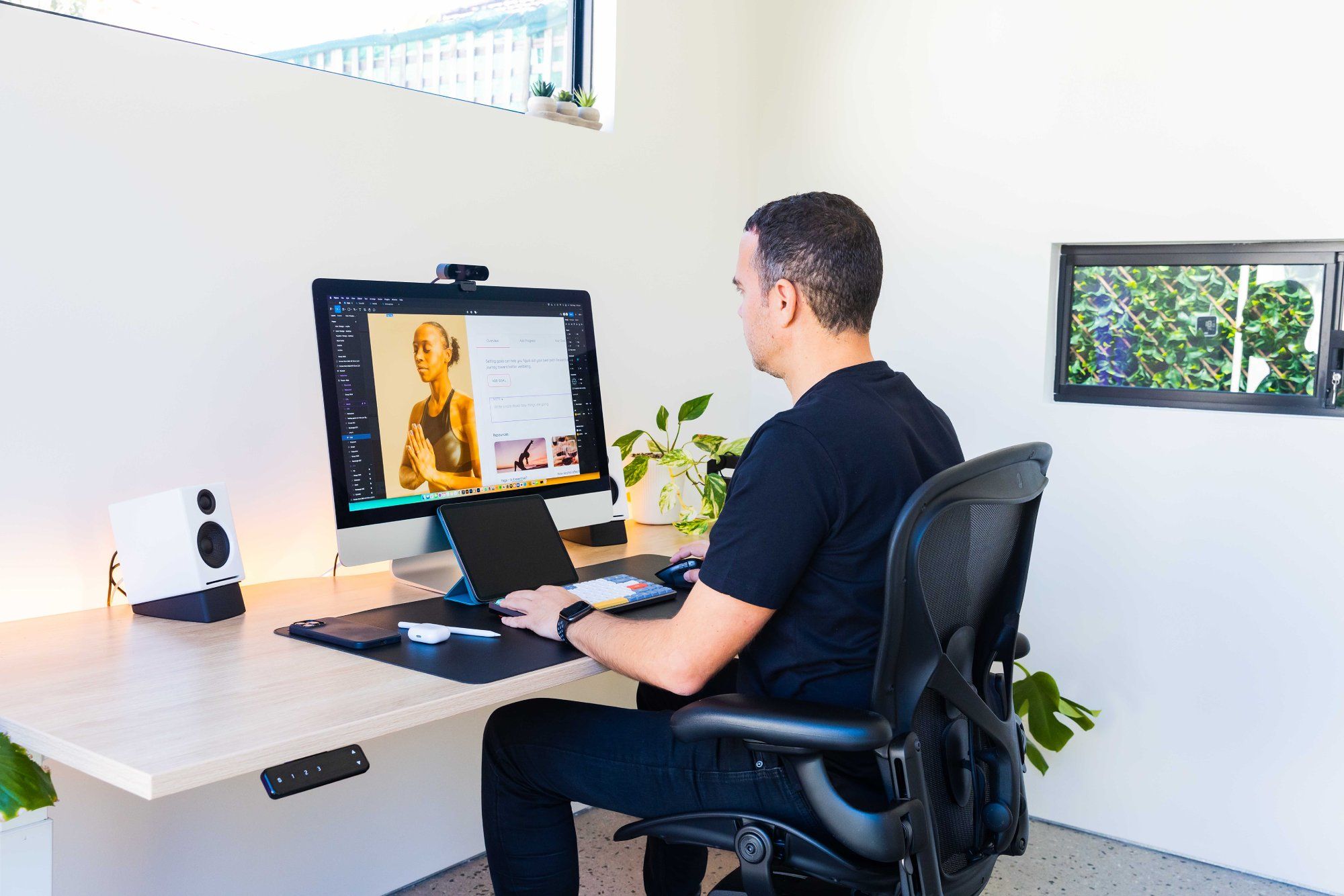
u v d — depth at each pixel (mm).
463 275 1838
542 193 2326
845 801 1204
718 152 2809
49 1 1678
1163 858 2443
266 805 1932
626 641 1332
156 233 1691
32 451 1570
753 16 2887
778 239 1404
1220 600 2375
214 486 1562
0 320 1525
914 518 1145
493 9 2404
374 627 1471
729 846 1310
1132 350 2549
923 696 1291
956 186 2629
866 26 2740
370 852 2127
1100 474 2488
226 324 1795
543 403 1956
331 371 1633
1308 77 2211
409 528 1711
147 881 1758
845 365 1414
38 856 1275
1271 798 2352
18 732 1112
